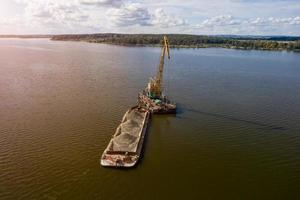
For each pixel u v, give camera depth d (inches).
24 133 3225.9
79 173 2472.9
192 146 3122.5
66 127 3440.0
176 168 2640.3
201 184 2400.3
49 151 2827.3
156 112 4146.2
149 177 2469.2
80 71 7642.7
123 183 2365.9
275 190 2359.7
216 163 2760.8
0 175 2396.7
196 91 5610.2
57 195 2176.4
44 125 3481.8
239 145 3174.2
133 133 3294.8
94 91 5275.6
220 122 3875.5
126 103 4530.0
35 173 2443.4
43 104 4330.7
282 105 4758.9
